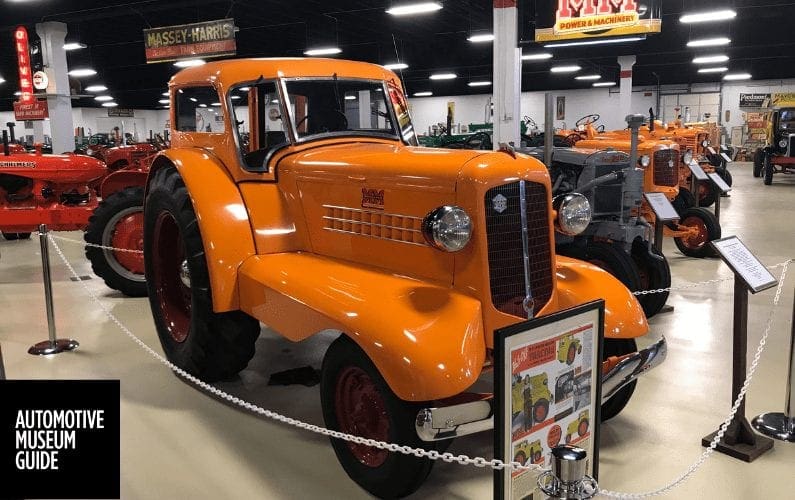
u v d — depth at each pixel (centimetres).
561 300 293
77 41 1528
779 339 452
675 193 714
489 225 255
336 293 267
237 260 327
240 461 290
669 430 318
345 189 307
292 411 341
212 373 364
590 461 228
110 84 2728
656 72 2733
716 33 1739
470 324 243
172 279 418
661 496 259
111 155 1169
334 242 317
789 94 2683
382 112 392
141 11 1359
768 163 1633
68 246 860
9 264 738
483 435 313
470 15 1486
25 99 1477
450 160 264
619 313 285
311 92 367
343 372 262
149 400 356
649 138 991
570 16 804
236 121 353
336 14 1541
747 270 290
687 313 518
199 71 383
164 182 378
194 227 344
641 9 765
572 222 291
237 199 339
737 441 299
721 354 422
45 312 534
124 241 572
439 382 223
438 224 242
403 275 280
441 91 3178
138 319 513
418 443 237
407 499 259
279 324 294
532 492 205
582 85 2908
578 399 217
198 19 1415
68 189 675
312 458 293
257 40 1912
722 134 2461
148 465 287
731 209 1170
